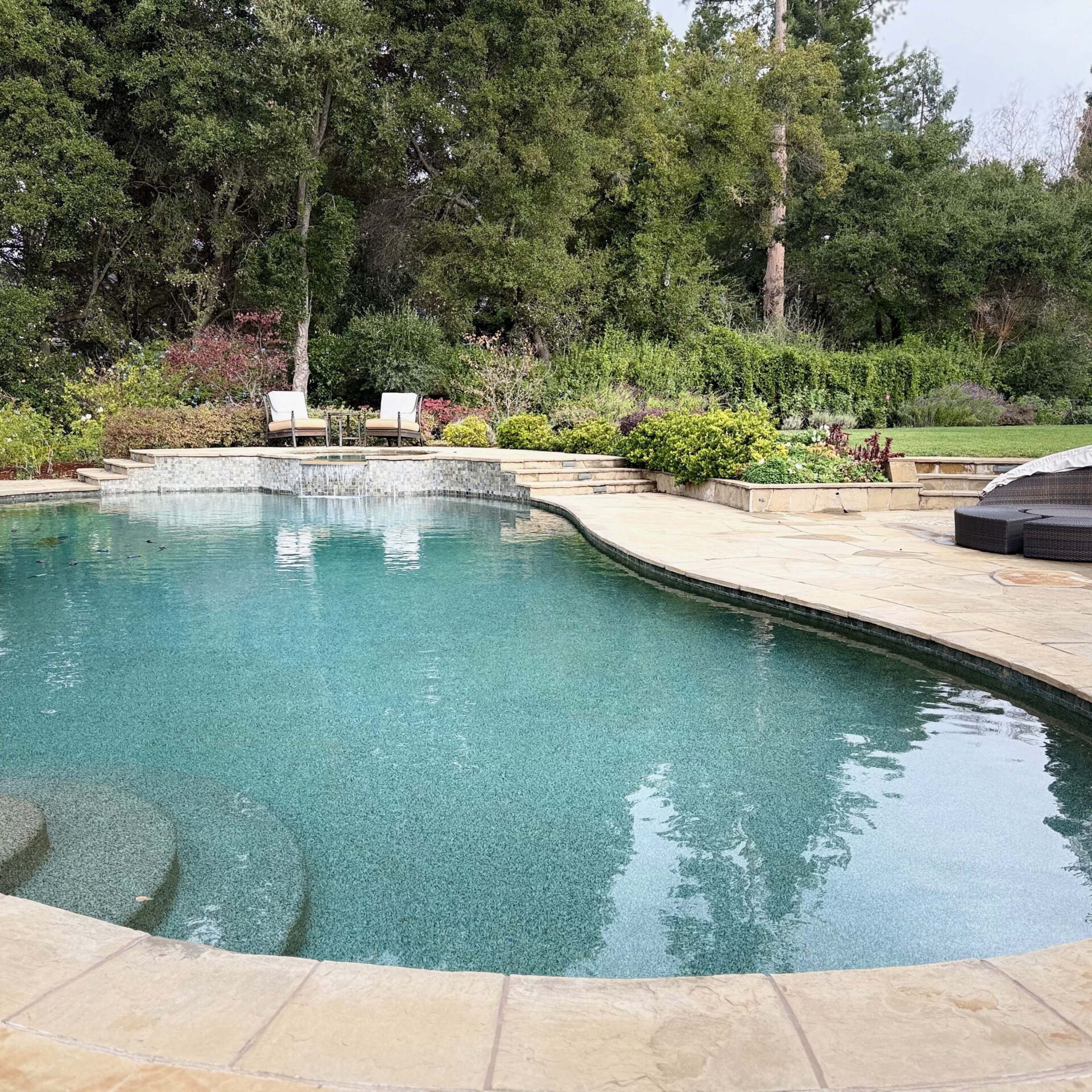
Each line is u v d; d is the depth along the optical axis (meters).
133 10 18.47
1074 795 3.23
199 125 18.09
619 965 2.22
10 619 5.90
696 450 11.78
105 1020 1.61
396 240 21.91
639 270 22.23
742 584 6.26
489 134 19.55
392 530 10.06
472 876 2.66
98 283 20.62
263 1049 1.54
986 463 10.82
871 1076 1.49
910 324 27.42
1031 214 25.03
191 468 14.30
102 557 8.27
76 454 16.45
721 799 3.21
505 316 22.19
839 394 20.12
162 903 2.43
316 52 18.00
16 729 3.87
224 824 2.97
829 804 3.16
